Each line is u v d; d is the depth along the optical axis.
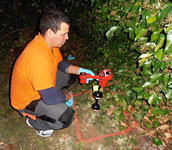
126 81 2.56
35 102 1.86
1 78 3.10
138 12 1.78
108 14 2.29
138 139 2.27
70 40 3.96
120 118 2.47
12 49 3.75
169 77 1.74
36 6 4.21
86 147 2.20
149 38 1.84
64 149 2.17
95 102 2.63
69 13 4.05
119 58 2.68
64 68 2.26
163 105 2.43
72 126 2.41
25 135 2.29
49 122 1.98
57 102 1.75
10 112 2.56
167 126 2.35
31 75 1.59
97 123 2.45
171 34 1.33
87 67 3.32
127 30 2.01
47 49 1.69
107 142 2.24
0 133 2.30
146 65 1.78
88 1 3.18
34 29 4.33
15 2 3.97
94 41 3.36
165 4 1.39
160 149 2.16
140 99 2.40
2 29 4.01
